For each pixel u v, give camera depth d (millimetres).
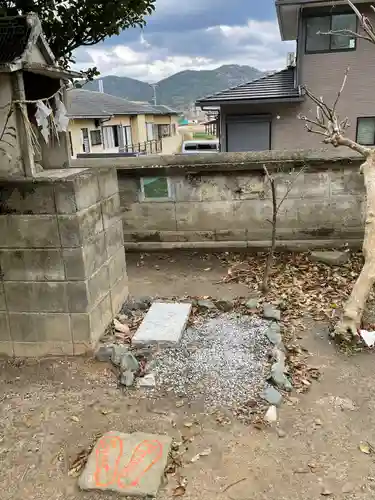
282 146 13531
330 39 12906
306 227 6625
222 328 4414
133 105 27047
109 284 4477
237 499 2574
